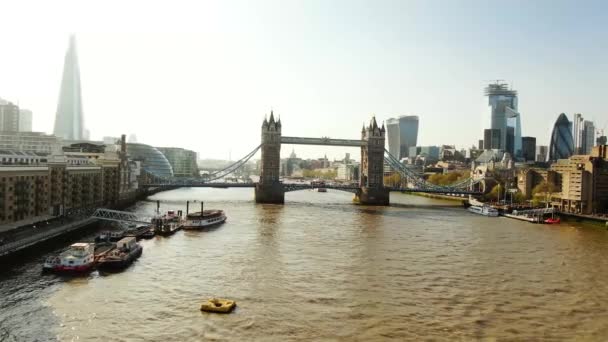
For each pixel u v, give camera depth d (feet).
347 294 312.29
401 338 244.83
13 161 552.82
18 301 285.23
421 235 554.05
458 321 270.05
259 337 242.17
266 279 342.44
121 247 386.73
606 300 312.91
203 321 261.03
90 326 250.98
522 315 282.15
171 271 359.25
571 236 573.33
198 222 569.23
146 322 257.96
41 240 415.64
